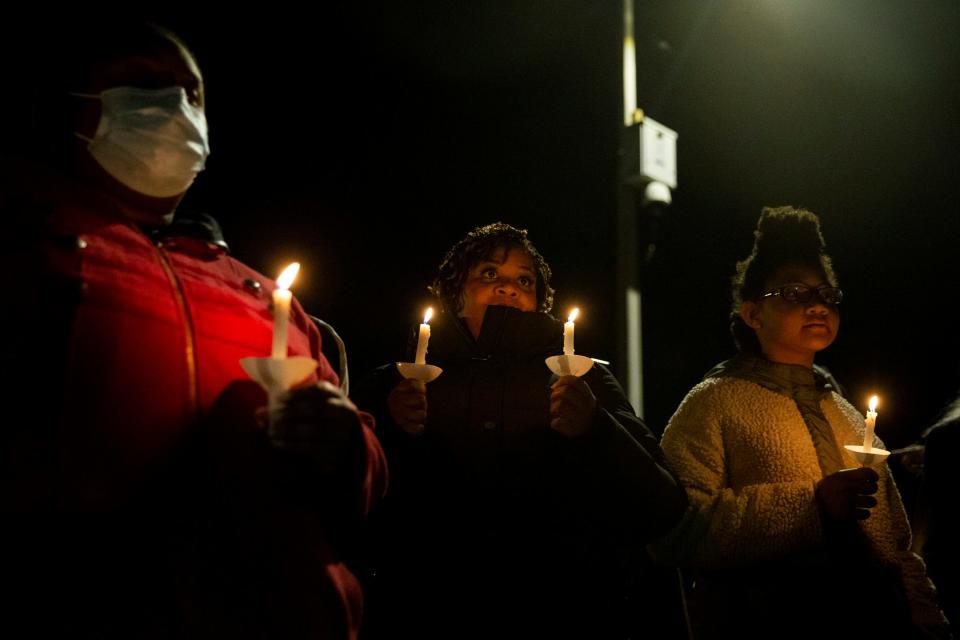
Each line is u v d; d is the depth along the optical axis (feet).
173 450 5.13
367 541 8.55
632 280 26.61
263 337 5.87
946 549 9.95
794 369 10.34
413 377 7.84
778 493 9.09
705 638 9.38
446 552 8.29
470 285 10.11
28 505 4.63
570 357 7.61
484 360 9.12
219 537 5.05
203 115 6.41
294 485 5.34
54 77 6.04
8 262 4.91
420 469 8.56
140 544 4.96
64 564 4.72
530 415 8.73
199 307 5.57
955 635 9.86
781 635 8.90
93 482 4.77
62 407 4.75
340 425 5.03
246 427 5.26
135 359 5.05
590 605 8.25
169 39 6.26
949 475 10.07
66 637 4.66
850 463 9.94
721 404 10.06
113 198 5.80
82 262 5.11
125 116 5.78
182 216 6.21
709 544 9.15
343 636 5.18
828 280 10.77
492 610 8.07
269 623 4.93
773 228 11.09
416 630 8.13
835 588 9.00
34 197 5.24
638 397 26.00
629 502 8.10
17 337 4.76
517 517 8.34
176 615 4.92
